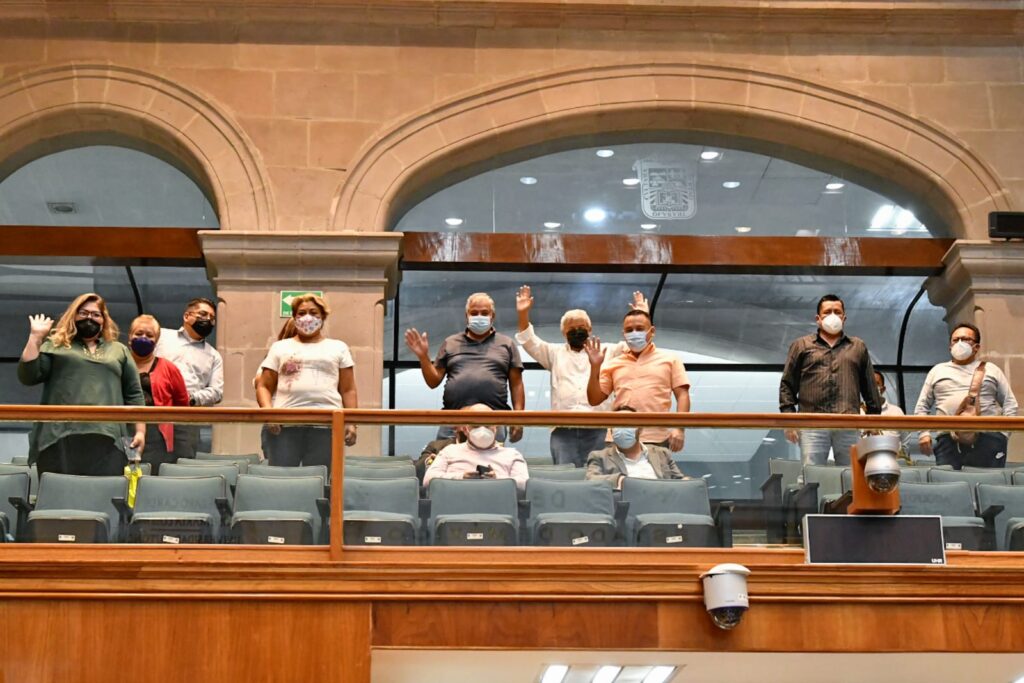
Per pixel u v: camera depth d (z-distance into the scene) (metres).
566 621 9.07
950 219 14.73
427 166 14.42
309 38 14.65
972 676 10.10
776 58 14.95
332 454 9.41
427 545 9.32
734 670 9.83
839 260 14.59
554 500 9.48
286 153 14.23
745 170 15.28
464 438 9.61
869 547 9.34
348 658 8.89
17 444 10.05
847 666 9.77
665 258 14.53
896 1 14.91
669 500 9.53
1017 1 14.96
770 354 16.05
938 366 12.13
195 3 14.52
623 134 15.04
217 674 8.83
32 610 8.83
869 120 14.77
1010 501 9.69
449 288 15.37
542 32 14.87
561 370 11.39
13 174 14.79
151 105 14.34
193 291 15.42
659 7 14.82
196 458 9.42
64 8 14.48
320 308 11.15
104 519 9.23
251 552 9.18
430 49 14.72
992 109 14.84
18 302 15.55
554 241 14.48
